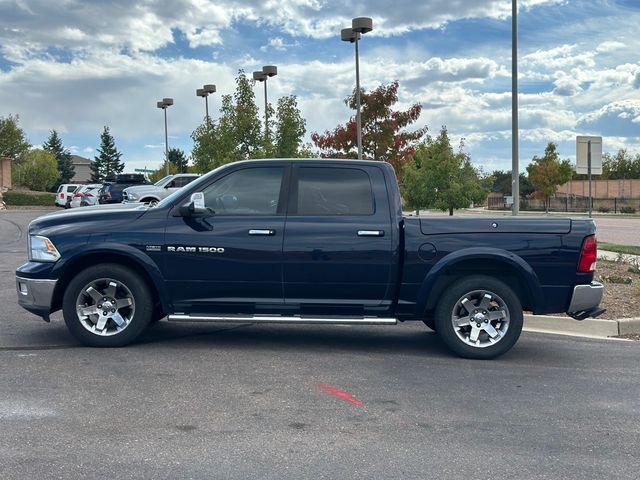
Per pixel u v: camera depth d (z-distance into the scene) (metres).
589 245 7.18
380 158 30.34
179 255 7.23
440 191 26.70
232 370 6.51
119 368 6.50
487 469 4.30
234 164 7.49
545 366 6.97
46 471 4.14
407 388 6.06
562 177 62.00
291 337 8.16
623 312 9.30
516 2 16.34
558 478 4.18
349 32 23.00
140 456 4.40
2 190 49.75
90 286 7.24
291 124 25.33
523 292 7.42
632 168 89.44
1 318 8.82
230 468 4.24
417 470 4.27
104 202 32.56
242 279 7.25
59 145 107.19
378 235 7.19
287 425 5.04
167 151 39.59
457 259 7.12
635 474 4.26
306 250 7.20
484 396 5.87
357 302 7.29
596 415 5.42
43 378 6.11
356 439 4.78
